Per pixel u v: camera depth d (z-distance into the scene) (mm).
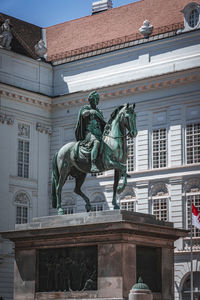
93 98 44719
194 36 88625
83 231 41031
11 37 98938
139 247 41062
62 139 100562
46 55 106438
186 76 88562
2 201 94312
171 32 90625
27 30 109000
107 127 43219
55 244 42719
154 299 41250
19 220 96438
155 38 91812
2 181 94688
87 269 41281
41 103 100125
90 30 105562
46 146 101188
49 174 100938
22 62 99312
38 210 98875
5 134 96000
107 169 42500
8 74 97188
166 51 90875
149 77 91062
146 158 91625
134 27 99875
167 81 90188
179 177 88562
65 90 100750
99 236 40656
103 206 94812
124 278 39500
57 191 45094
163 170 89938
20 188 97000
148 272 41438
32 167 99062
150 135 91812
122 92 94125
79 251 41875
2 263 92062
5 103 96500
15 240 44719
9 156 96125
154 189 90688
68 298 41562
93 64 98000
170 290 42406
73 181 98062
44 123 101000
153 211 90375
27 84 99438
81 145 43938
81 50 101938
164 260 42281
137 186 92000
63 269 42406
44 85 101562
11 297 92625
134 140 93062
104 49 96875
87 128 44000
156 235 41750
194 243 86125
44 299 42719
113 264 39875
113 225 39781
